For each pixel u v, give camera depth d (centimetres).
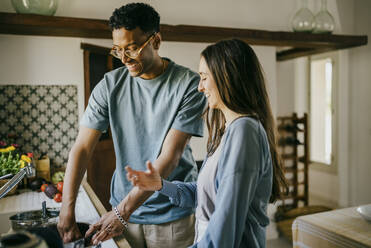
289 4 336
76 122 264
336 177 461
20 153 229
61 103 260
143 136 139
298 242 170
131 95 139
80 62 263
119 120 142
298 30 311
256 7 324
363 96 381
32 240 57
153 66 132
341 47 343
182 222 141
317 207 393
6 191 117
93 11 265
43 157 241
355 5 373
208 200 98
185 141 133
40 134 256
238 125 88
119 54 122
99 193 274
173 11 295
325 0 318
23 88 249
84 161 136
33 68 251
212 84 96
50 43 254
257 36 287
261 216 94
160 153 137
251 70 94
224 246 84
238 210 84
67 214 122
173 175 143
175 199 113
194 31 267
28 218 133
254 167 85
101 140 277
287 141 426
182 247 143
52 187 196
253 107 93
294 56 396
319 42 312
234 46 93
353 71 392
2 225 160
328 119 485
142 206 141
